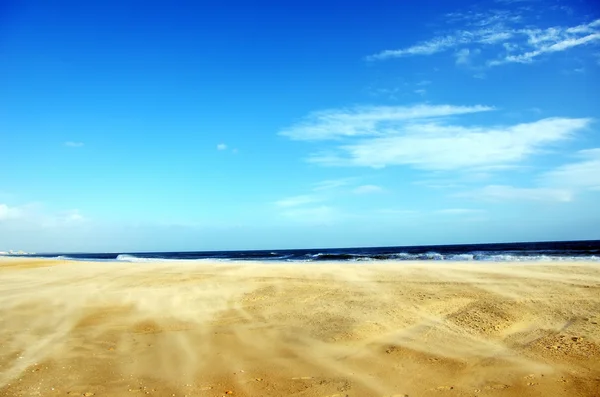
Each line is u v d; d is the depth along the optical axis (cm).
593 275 1267
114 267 2052
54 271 1872
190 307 959
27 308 952
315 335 698
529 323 736
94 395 456
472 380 489
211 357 590
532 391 453
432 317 801
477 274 1373
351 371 526
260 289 1198
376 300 980
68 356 594
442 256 3531
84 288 1276
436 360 560
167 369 541
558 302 880
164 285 1324
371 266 1814
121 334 720
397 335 686
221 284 1318
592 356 554
